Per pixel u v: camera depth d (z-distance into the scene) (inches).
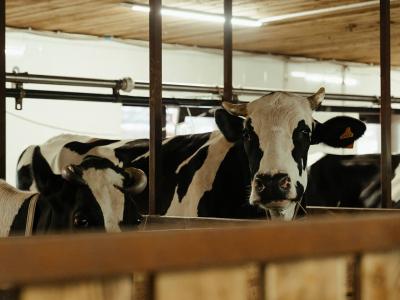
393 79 656.4
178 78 534.9
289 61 588.1
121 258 34.7
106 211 153.9
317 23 418.0
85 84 257.0
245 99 562.3
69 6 373.1
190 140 211.9
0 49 207.0
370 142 657.0
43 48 472.4
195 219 155.1
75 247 33.6
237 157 190.2
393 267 44.7
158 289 37.6
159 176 173.5
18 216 156.1
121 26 440.8
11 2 360.8
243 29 438.6
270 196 164.9
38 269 32.8
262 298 40.4
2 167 204.7
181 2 358.3
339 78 620.1
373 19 404.2
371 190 282.7
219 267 39.2
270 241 39.0
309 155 303.9
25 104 476.1
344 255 42.9
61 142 263.0
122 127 527.5
